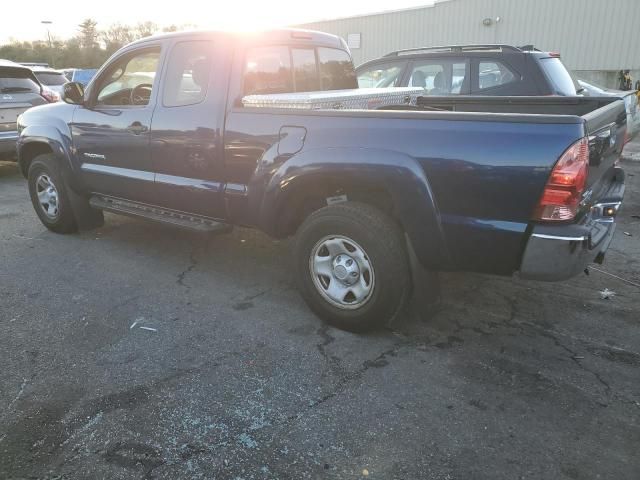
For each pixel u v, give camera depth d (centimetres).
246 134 363
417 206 295
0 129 797
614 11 1653
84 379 297
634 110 806
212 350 327
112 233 560
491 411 268
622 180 377
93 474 228
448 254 299
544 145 260
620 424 257
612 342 332
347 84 512
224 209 393
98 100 481
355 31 2120
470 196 281
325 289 348
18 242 532
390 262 314
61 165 511
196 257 488
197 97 392
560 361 311
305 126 332
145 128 424
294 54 436
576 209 268
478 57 663
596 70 1722
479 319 363
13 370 306
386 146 300
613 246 507
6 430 256
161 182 425
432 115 288
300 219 378
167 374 302
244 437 250
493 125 272
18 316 372
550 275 274
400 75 730
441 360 313
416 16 1981
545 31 1772
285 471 230
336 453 240
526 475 227
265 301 395
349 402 276
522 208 270
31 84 862
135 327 356
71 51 4744
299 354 321
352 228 319
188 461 236
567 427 255
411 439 249
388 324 339
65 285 426
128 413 268
